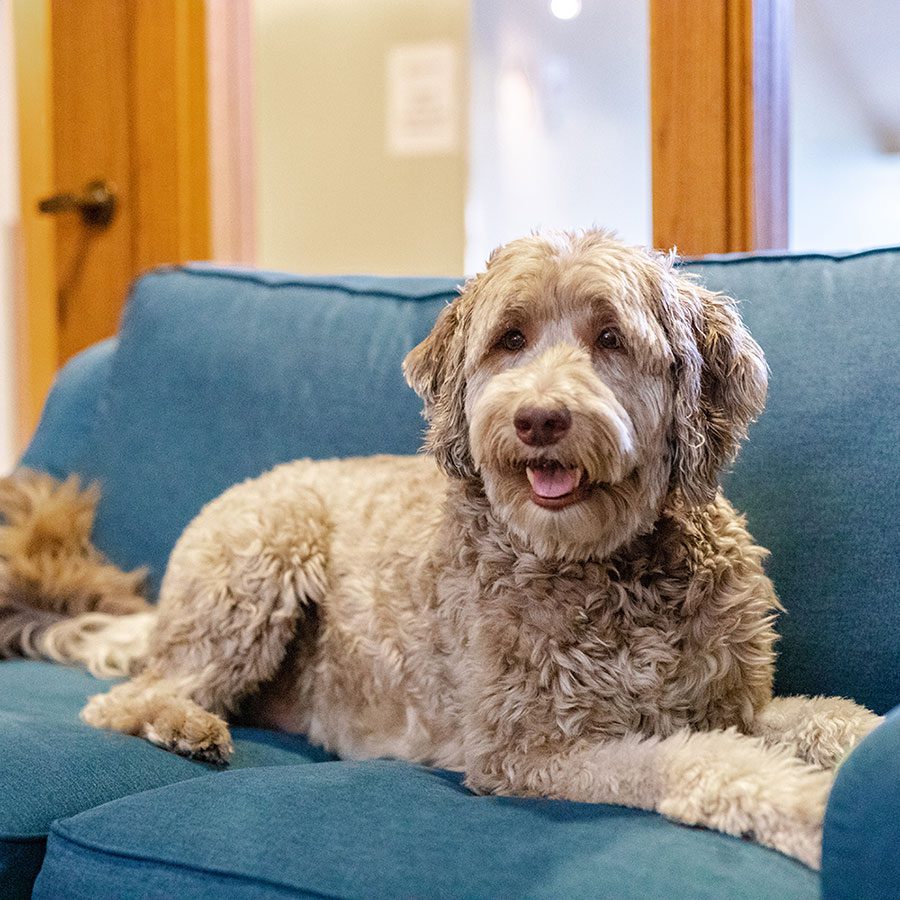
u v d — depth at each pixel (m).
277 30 3.93
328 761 2.07
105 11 3.66
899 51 3.03
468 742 1.77
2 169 4.36
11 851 1.60
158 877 1.45
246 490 2.35
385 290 2.63
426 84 3.74
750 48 2.68
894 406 1.95
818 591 1.96
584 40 3.60
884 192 3.13
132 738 1.94
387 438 2.45
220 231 3.65
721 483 2.06
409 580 2.01
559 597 1.74
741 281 2.19
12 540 2.69
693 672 1.72
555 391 1.62
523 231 3.73
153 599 2.69
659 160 2.80
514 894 1.27
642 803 1.54
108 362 3.07
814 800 1.39
